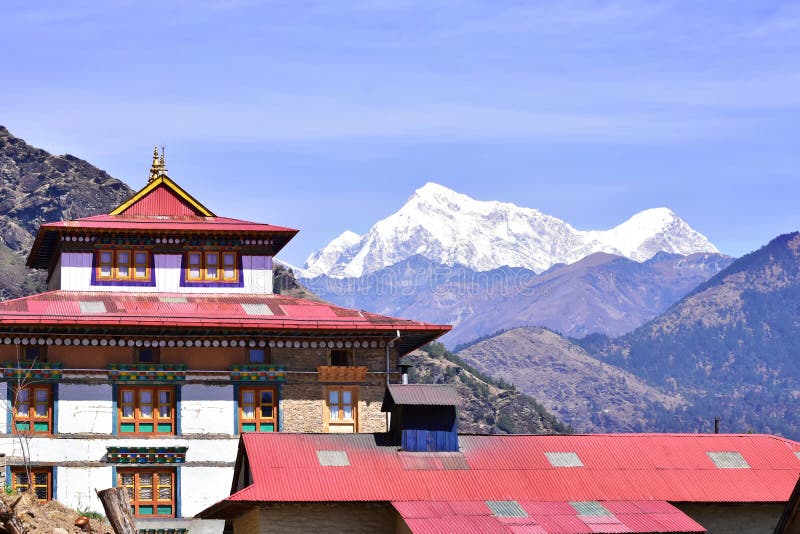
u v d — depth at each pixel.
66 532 63.16
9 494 73.38
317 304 101.00
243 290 102.75
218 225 103.38
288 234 103.88
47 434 89.56
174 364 92.25
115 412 90.81
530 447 77.06
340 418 94.50
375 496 70.62
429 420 75.81
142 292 101.19
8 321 89.19
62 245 100.62
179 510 90.25
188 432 91.69
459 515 69.56
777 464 78.00
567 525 69.56
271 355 94.38
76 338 91.50
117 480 89.88
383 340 96.06
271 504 69.38
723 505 75.25
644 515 71.50
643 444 78.62
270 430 93.19
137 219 104.06
